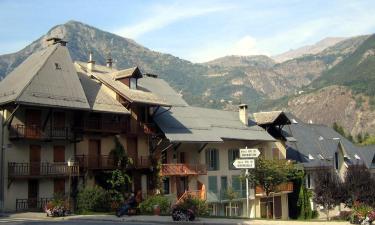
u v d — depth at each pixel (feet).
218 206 165.78
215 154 169.78
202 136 156.76
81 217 109.19
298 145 218.59
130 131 148.05
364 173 147.33
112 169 142.10
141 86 167.63
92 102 139.23
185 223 94.32
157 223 96.99
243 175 164.66
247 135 177.99
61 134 131.23
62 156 135.03
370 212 93.45
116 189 140.56
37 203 127.03
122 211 111.45
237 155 179.11
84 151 140.15
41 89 127.03
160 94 171.22
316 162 214.07
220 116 183.83
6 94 127.54
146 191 151.84
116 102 146.41
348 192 145.38
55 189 132.46
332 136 248.73
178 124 158.10
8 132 124.47
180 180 156.97
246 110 189.57
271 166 163.84
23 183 125.80
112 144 146.51
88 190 127.34
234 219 101.65
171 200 150.51
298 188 196.95
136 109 151.12
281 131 206.59
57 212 111.14
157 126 152.87
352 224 92.12
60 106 126.62
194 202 103.50
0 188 122.83
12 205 122.83
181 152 162.09
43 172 127.54
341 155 229.66
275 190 173.58
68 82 135.54
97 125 138.92
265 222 94.99
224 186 170.50
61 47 146.00
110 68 179.11
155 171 150.51
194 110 175.73
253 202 179.01
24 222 96.68
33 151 129.18
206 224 92.89
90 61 162.09
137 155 152.25
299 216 195.62
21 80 131.95
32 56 150.30
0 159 123.75
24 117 126.93
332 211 201.77
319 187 150.61
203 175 162.71
